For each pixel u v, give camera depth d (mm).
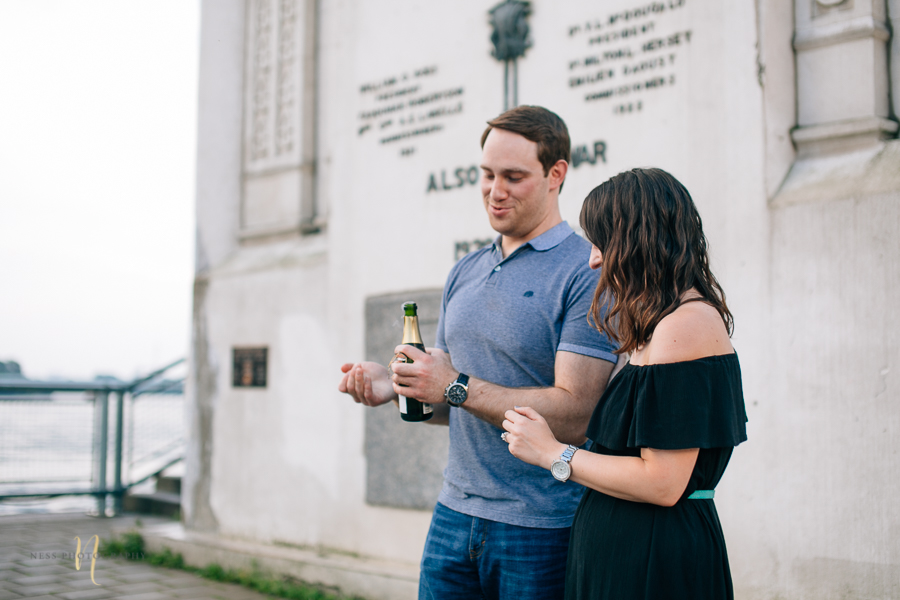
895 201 2342
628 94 2971
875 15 2543
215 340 4520
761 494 2541
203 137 4816
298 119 4480
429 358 1609
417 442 3471
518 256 1743
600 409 1395
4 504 5934
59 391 5789
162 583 3750
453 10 3592
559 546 1602
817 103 2660
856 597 2328
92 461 5895
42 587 3621
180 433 6156
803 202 2529
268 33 4711
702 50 2789
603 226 1399
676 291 1308
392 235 3734
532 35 3279
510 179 1691
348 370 1943
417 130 3678
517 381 1669
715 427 1237
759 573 2523
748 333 2619
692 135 2795
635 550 1285
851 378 2391
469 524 1674
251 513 4199
